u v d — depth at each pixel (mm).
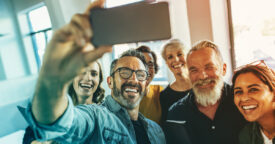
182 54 1172
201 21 1310
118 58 1159
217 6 1293
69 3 2111
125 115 1067
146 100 1181
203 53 1087
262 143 970
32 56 3656
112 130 932
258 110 983
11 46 3436
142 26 496
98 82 1334
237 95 1028
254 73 986
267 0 1223
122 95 1108
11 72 3383
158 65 1222
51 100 414
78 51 373
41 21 3445
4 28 3367
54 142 898
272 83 965
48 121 440
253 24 1281
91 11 395
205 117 1087
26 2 3320
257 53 1292
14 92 2875
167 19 516
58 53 364
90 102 1301
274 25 1234
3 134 2447
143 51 1185
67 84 401
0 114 2469
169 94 1178
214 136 1067
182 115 1137
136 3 500
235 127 1036
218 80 1078
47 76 380
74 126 645
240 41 1316
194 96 1112
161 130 1160
